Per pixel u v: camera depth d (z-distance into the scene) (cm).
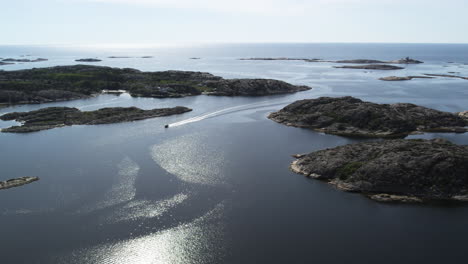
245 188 7812
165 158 9656
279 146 10762
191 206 7044
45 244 5844
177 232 6178
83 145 10869
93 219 6606
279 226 6288
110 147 10644
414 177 7438
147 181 8188
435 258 5378
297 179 8288
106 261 5462
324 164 8444
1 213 6825
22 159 9644
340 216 6606
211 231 6175
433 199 7156
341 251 5556
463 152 7900
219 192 7631
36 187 7912
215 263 5362
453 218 6500
